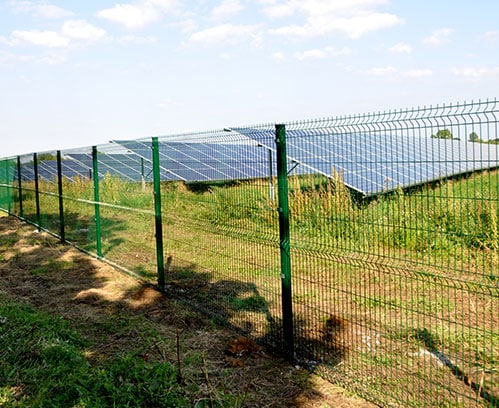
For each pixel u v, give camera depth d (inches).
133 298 275.1
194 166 258.1
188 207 265.3
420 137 145.9
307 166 182.4
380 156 153.8
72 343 203.3
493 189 140.6
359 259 189.6
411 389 157.4
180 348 202.7
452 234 149.4
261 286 229.6
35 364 180.1
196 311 246.4
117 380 166.7
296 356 189.8
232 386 169.2
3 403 154.1
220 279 247.0
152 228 305.1
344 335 204.8
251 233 218.2
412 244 165.0
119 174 362.3
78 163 560.7
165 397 155.1
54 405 151.9
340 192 174.7
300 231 190.5
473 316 216.7
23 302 271.7
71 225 445.7
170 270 288.2
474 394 151.6
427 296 244.5
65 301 274.5
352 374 171.0
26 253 412.8
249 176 214.8
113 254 358.6
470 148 140.4
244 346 198.8
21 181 626.8
